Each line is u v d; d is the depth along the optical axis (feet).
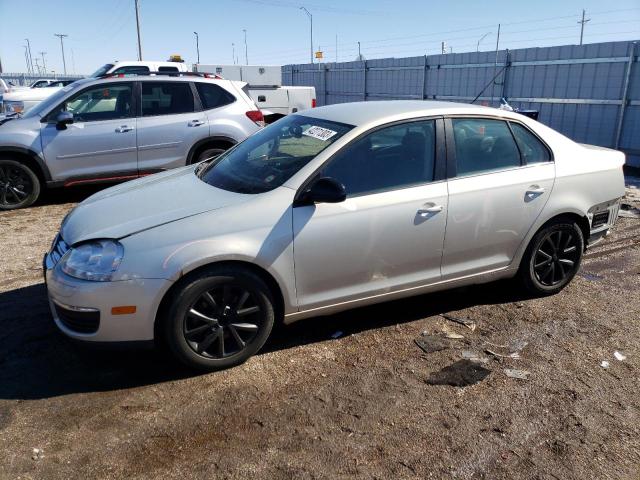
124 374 11.20
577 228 14.96
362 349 12.35
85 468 8.60
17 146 23.59
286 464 8.73
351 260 11.88
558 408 10.31
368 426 9.69
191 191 12.33
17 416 9.80
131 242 10.40
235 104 27.50
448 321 13.82
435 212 12.53
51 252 11.81
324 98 74.59
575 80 40.04
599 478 8.58
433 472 8.63
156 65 44.57
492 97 47.19
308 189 11.44
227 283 10.84
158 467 8.64
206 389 10.73
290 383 10.96
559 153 14.52
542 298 15.20
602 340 12.93
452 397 10.59
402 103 13.79
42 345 12.28
